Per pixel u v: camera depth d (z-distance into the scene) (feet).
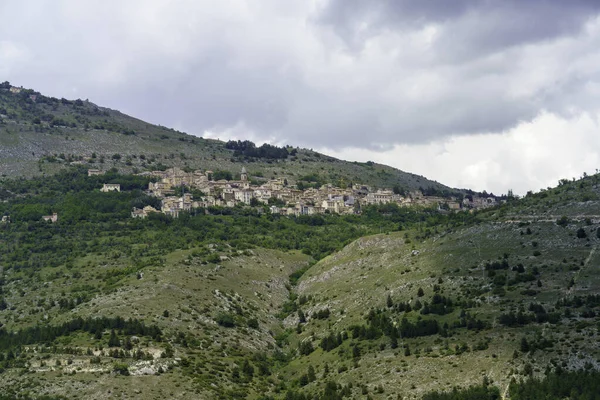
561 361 618.85
